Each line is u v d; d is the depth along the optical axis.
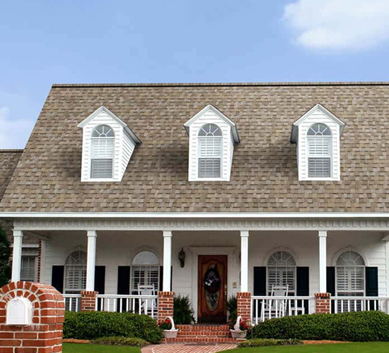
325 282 21.95
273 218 22.22
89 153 24.19
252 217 22.16
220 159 23.88
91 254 22.84
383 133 25.20
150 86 28.66
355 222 22.28
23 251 26.53
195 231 24.94
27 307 9.48
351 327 19.52
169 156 24.94
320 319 20.03
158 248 25.06
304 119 23.92
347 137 25.08
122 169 24.16
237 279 24.72
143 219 22.77
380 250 24.39
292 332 19.89
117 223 22.92
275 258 24.69
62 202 23.12
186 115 26.89
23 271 26.66
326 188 23.02
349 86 27.94
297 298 21.81
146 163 24.70
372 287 24.14
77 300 22.53
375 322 19.59
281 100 27.38
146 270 25.08
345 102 26.98
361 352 16.36
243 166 24.23
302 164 23.61
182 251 24.91
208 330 22.34
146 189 23.45
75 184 23.86
